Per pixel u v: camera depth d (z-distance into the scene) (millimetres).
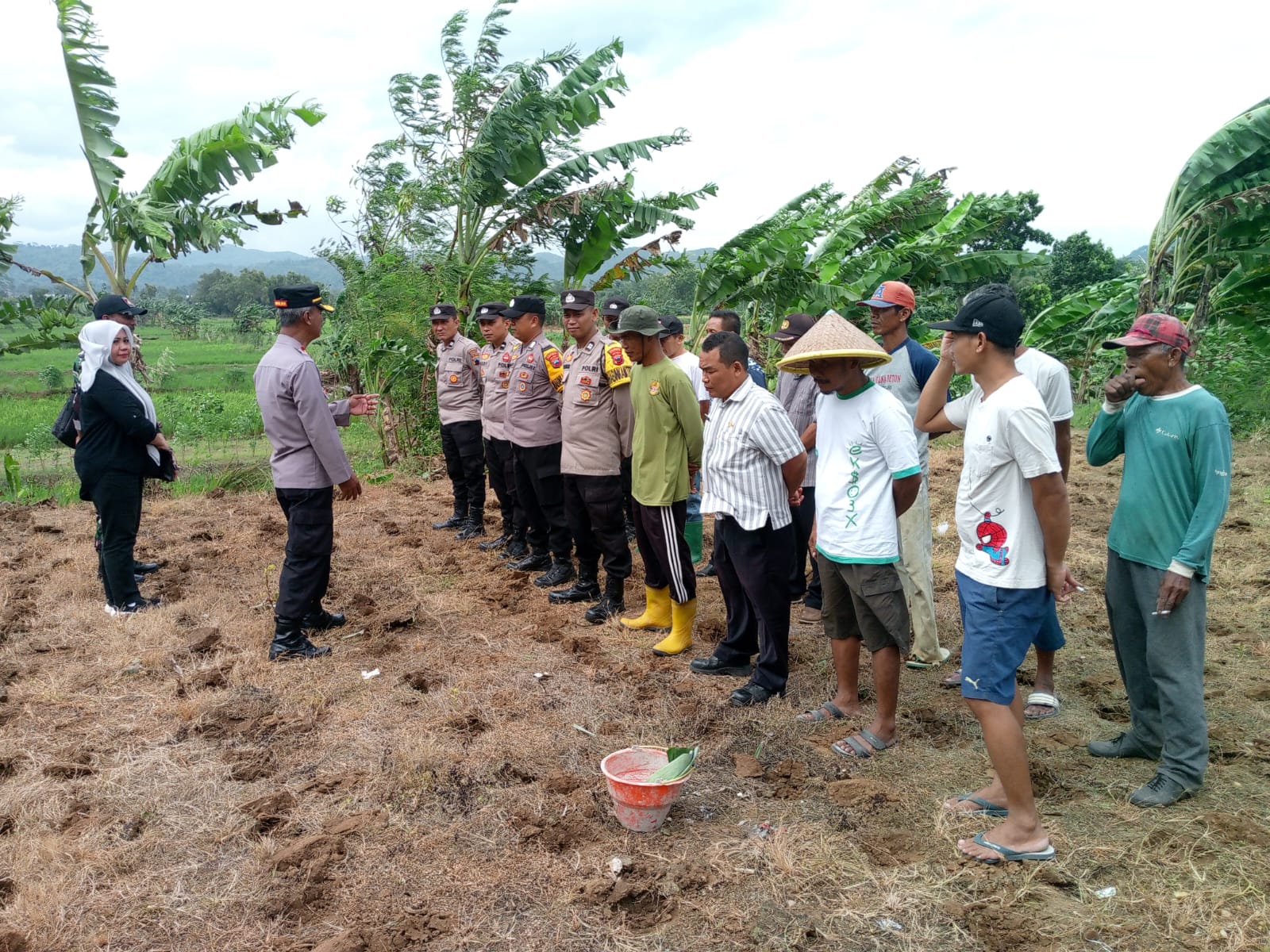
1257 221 10508
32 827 3117
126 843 3031
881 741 3643
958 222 12578
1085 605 5438
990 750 2865
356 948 2494
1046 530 2754
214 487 9367
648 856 2936
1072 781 3381
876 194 11914
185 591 5805
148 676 4473
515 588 5957
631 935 2566
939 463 10328
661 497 4594
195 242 8742
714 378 3898
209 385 23719
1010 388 2775
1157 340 3184
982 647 2840
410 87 10547
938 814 3090
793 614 5441
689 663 4641
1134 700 3492
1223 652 4617
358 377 10750
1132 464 3328
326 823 3150
